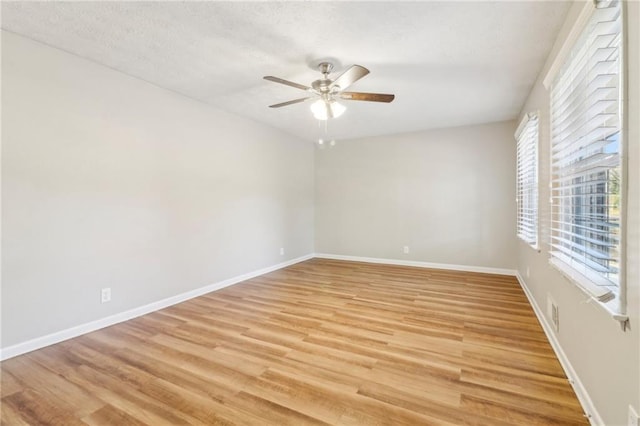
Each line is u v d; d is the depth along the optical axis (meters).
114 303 2.81
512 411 1.60
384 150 5.43
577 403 1.66
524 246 3.74
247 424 1.53
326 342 2.41
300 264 5.41
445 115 4.21
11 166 2.19
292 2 1.87
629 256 1.16
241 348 2.32
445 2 1.86
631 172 1.15
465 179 4.82
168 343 2.41
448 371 1.98
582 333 1.70
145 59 2.61
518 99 3.54
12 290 2.20
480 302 3.33
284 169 5.20
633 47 1.13
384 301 3.39
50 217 2.39
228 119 4.05
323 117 2.92
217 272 3.90
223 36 2.25
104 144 2.74
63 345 2.38
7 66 2.18
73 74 2.53
